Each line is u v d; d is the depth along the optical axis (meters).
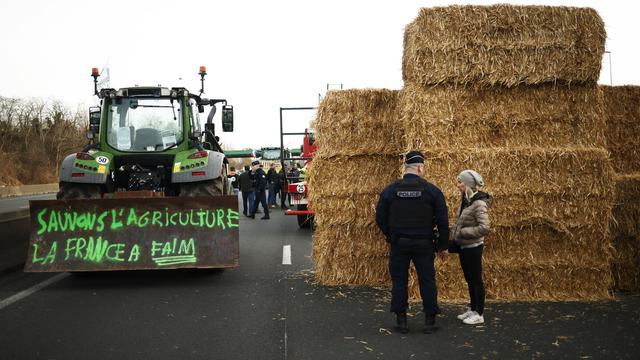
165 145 9.49
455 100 6.55
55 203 7.28
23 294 6.71
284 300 6.38
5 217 8.45
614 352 4.45
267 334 5.03
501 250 6.46
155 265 7.24
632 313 5.70
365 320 5.51
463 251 5.39
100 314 5.75
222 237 7.38
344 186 7.31
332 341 4.81
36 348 4.62
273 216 18.00
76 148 69.44
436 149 6.44
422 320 5.52
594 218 6.45
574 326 5.21
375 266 7.30
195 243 7.34
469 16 6.50
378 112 7.33
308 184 7.39
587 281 6.50
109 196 8.16
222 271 8.21
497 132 6.60
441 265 6.48
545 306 6.05
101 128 9.41
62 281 7.57
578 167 6.43
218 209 7.41
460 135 6.55
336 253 7.30
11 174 61.19
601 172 6.44
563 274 6.48
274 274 7.96
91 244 7.26
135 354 4.48
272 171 21.61
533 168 6.42
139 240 7.31
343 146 7.32
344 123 7.32
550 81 6.54
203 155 9.07
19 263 8.68
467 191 5.40
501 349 4.56
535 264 6.43
